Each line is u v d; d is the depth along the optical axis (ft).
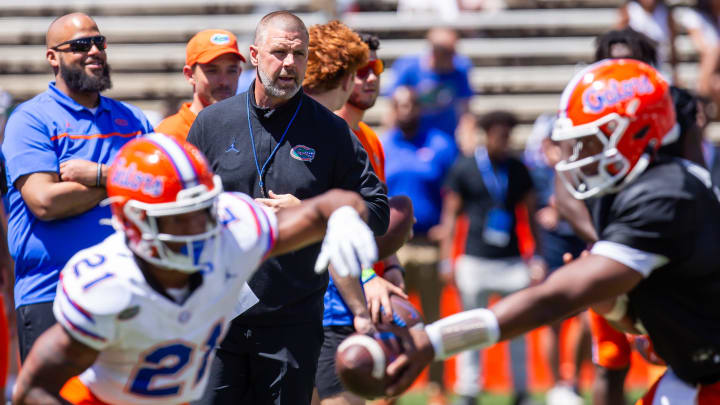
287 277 44.39
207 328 35.04
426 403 84.12
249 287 44.27
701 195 35.83
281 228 35.40
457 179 84.58
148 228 32.35
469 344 34.30
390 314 42.63
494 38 119.44
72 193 46.75
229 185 44.50
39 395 32.91
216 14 117.70
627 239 34.78
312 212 35.37
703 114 48.11
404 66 99.81
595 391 55.52
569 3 122.11
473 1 117.80
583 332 80.53
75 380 36.24
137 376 35.01
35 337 47.39
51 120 48.83
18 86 115.75
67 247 47.16
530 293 34.40
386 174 87.56
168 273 33.35
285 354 45.03
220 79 54.29
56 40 49.08
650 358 47.65
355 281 44.16
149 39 118.21
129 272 32.86
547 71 118.32
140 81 116.88
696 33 110.42
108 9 118.32
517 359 88.58
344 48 48.80
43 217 46.78
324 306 50.65
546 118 93.40
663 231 34.63
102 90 49.52
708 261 35.37
